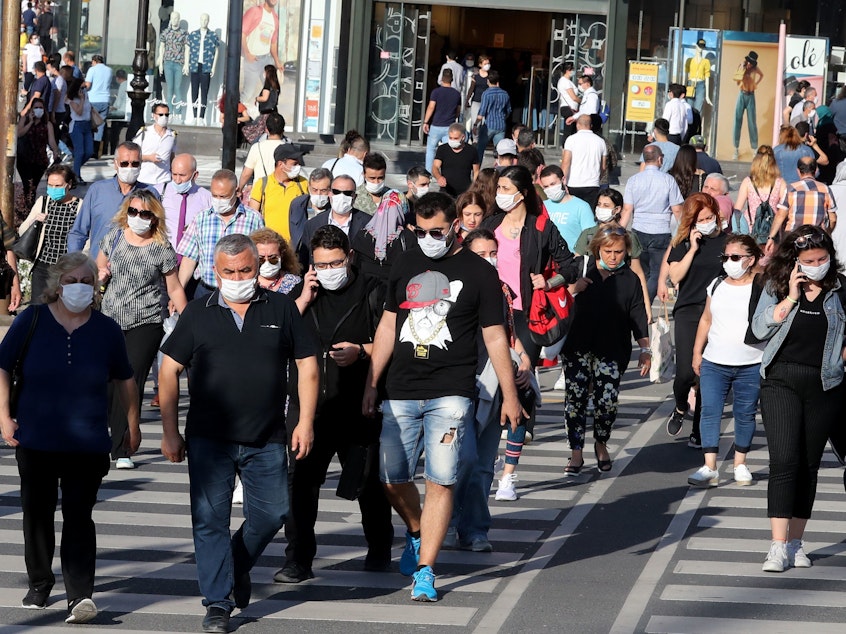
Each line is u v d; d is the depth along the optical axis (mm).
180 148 93875
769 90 95500
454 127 60938
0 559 26203
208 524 22328
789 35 95625
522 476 34562
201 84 94625
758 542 28719
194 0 94562
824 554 27953
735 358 33219
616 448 37969
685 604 24234
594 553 27703
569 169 61188
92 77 88938
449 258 24406
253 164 50688
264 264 28594
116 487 32219
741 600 24516
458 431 24047
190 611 23391
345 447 25172
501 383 24469
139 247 33062
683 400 37719
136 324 33156
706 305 33812
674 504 31953
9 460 34656
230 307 22531
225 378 22266
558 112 97375
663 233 51562
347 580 25500
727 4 95625
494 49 98750
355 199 40188
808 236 25703
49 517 23219
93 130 80250
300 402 23047
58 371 22578
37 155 66438
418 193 42781
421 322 24062
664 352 45062
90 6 94750
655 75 95875
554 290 32156
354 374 25016
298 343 22844
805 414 26344
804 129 70625
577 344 34438
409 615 23375
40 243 38562
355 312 25047
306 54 94688
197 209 39344
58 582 25062
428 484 24156
